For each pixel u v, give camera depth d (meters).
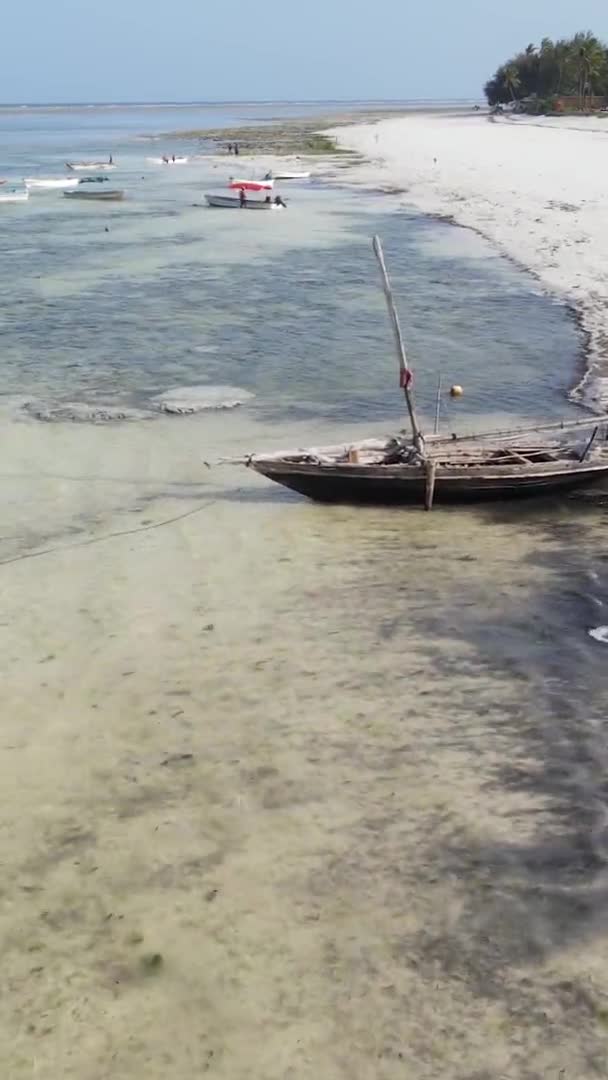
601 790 9.10
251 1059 6.63
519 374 23.58
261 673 11.30
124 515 16.05
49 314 30.66
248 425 20.42
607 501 16.16
